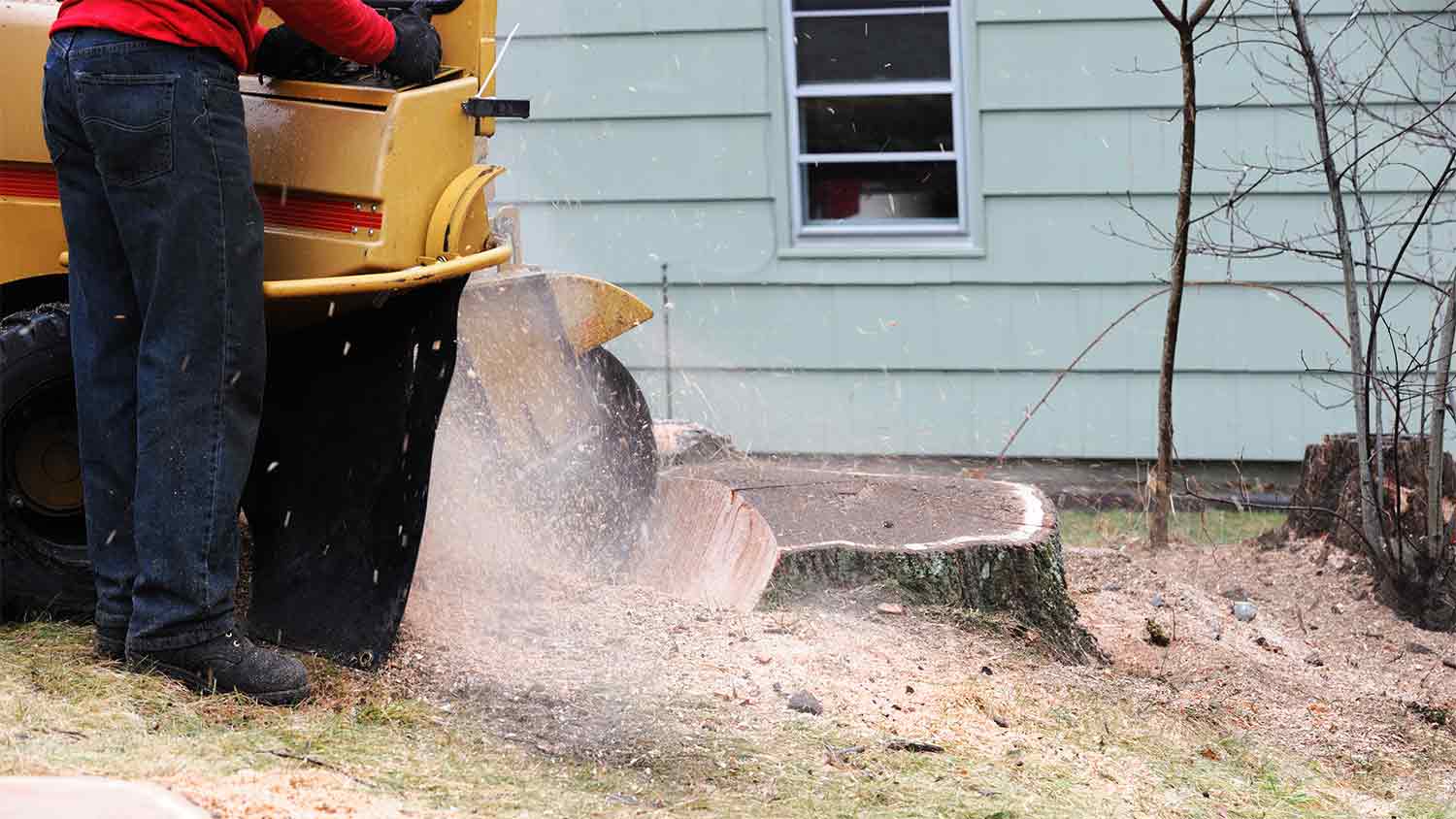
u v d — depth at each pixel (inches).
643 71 717.9
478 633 373.7
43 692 301.3
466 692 341.1
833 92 713.0
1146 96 679.1
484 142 470.3
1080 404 703.1
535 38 722.2
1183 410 694.5
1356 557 562.6
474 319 424.8
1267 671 465.4
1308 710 438.3
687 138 719.7
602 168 727.7
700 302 729.0
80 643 331.3
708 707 343.0
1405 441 562.6
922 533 443.8
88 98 295.4
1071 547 568.7
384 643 345.4
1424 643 512.7
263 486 358.9
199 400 307.4
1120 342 695.1
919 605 425.7
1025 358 705.6
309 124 326.6
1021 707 380.2
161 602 313.0
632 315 458.9
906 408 718.5
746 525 441.4
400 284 323.3
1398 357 667.4
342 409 349.7
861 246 713.6
